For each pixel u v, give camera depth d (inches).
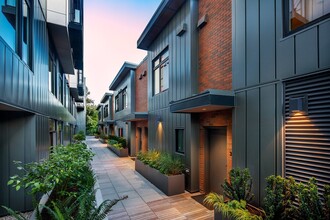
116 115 722.8
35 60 170.9
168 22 276.2
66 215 95.3
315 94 101.2
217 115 186.7
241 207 118.6
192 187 210.8
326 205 83.4
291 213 97.6
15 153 153.8
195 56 218.1
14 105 121.9
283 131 115.6
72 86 546.6
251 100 138.7
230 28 170.7
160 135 300.2
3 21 111.2
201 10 214.7
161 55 314.0
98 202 152.6
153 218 154.9
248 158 138.6
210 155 208.7
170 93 265.0
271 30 125.0
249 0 142.7
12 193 150.1
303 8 109.0
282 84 117.6
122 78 601.3
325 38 96.0
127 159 436.8
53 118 268.1
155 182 236.5
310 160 101.7
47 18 221.3
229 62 170.7
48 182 114.3
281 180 103.4
